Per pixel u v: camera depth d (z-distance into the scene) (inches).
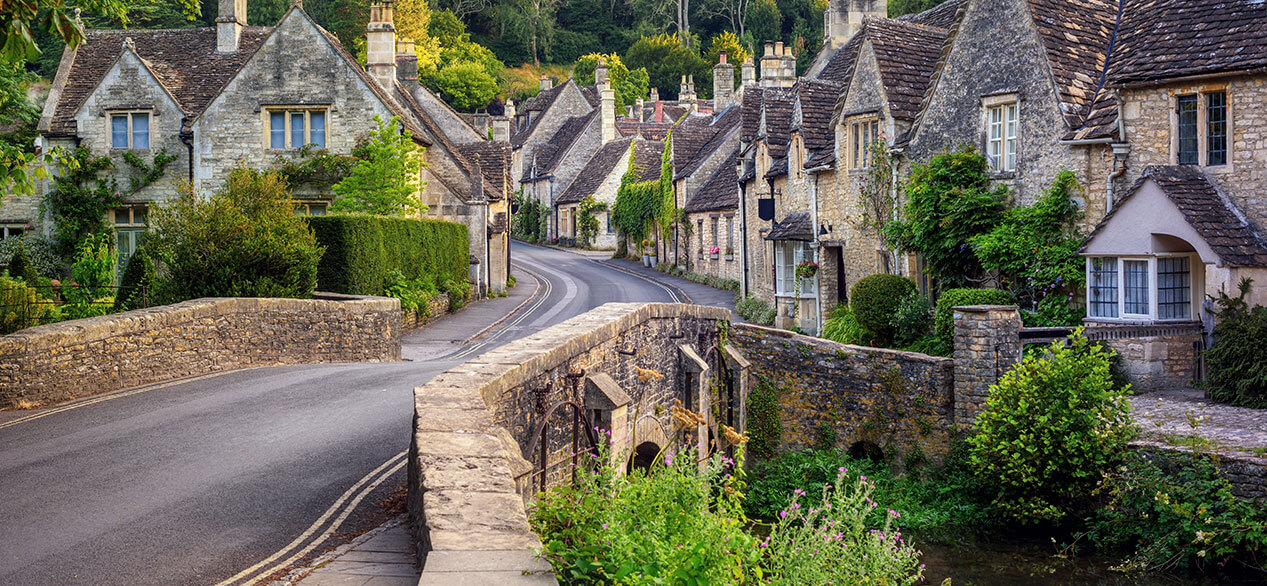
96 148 1438.2
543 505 291.1
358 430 510.9
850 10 1507.1
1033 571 565.6
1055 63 845.2
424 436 314.7
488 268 1667.1
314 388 644.7
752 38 4471.0
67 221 1408.7
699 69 4362.7
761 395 832.3
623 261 2385.6
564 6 4675.2
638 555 261.6
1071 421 614.5
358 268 1150.3
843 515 354.6
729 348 823.7
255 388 645.3
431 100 1936.5
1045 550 602.5
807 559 331.0
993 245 843.4
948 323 840.9
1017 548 609.0
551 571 218.5
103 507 367.6
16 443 475.5
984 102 896.3
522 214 3253.0
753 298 1448.1
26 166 532.7
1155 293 727.7
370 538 331.9
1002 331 712.4
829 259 1157.1
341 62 1424.7
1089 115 810.8
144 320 675.4
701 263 1879.9
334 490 395.5
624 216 2399.1
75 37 436.8
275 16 3444.9
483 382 383.9
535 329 1270.9
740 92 2561.5
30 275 1134.4
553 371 463.2
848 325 998.4
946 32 1125.7
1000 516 650.8
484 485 272.4
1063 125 821.9
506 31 4557.1
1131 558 565.6
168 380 687.7
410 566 298.2
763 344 836.0
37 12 433.7
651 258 2208.4
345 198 1397.6
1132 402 684.7
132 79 1439.5
